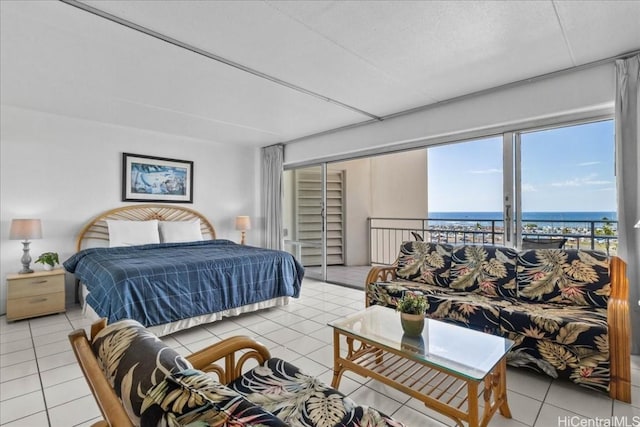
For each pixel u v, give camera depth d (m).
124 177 4.39
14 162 3.60
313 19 2.02
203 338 2.82
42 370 2.23
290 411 1.17
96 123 4.18
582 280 2.35
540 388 2.00
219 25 2.07
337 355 1.95
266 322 3.23
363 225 6.39
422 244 3.33
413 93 3.25
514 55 2.47
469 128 3.38
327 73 2.79
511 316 2.17
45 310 3.36
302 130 4.69
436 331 1.93
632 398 1.86
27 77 2.82
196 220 4.90
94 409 1.80
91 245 4.07
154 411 0.66
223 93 3.23
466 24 2.07
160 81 2.93
